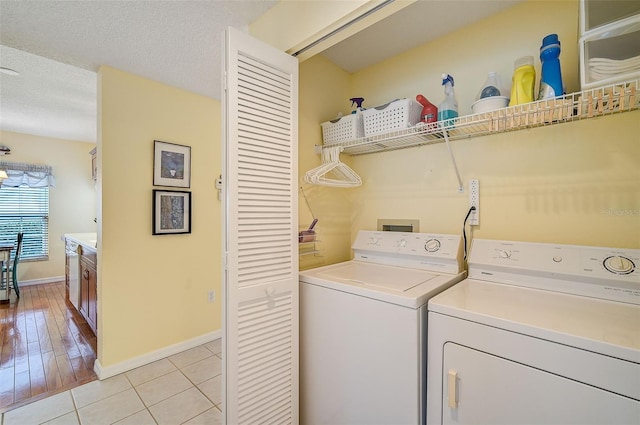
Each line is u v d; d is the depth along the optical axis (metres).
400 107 1.48
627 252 1.10
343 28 1.25
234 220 1.20
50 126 4.20
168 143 2.48
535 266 1.24
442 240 1.55
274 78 1.35
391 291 1.18
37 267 4.85
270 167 1.33
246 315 1.25
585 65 1.01
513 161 1.44
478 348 0.95
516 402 0.88
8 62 2.30
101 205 2.15
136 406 1.85
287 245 1.41
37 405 1.85
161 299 2.46
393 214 1.86
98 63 2.12
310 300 1.45
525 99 1.19
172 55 2.01
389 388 1.14
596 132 1.23
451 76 1.51
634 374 0.71
